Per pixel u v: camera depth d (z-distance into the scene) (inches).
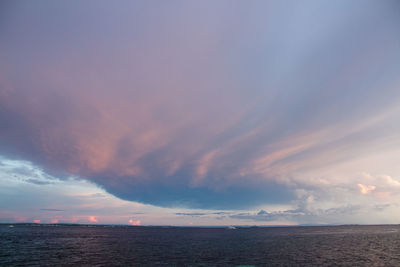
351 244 3720.5
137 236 6446.9
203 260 2237.9
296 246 3508.9
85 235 6402.6
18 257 2308.1
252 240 4913.9
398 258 2306.8
